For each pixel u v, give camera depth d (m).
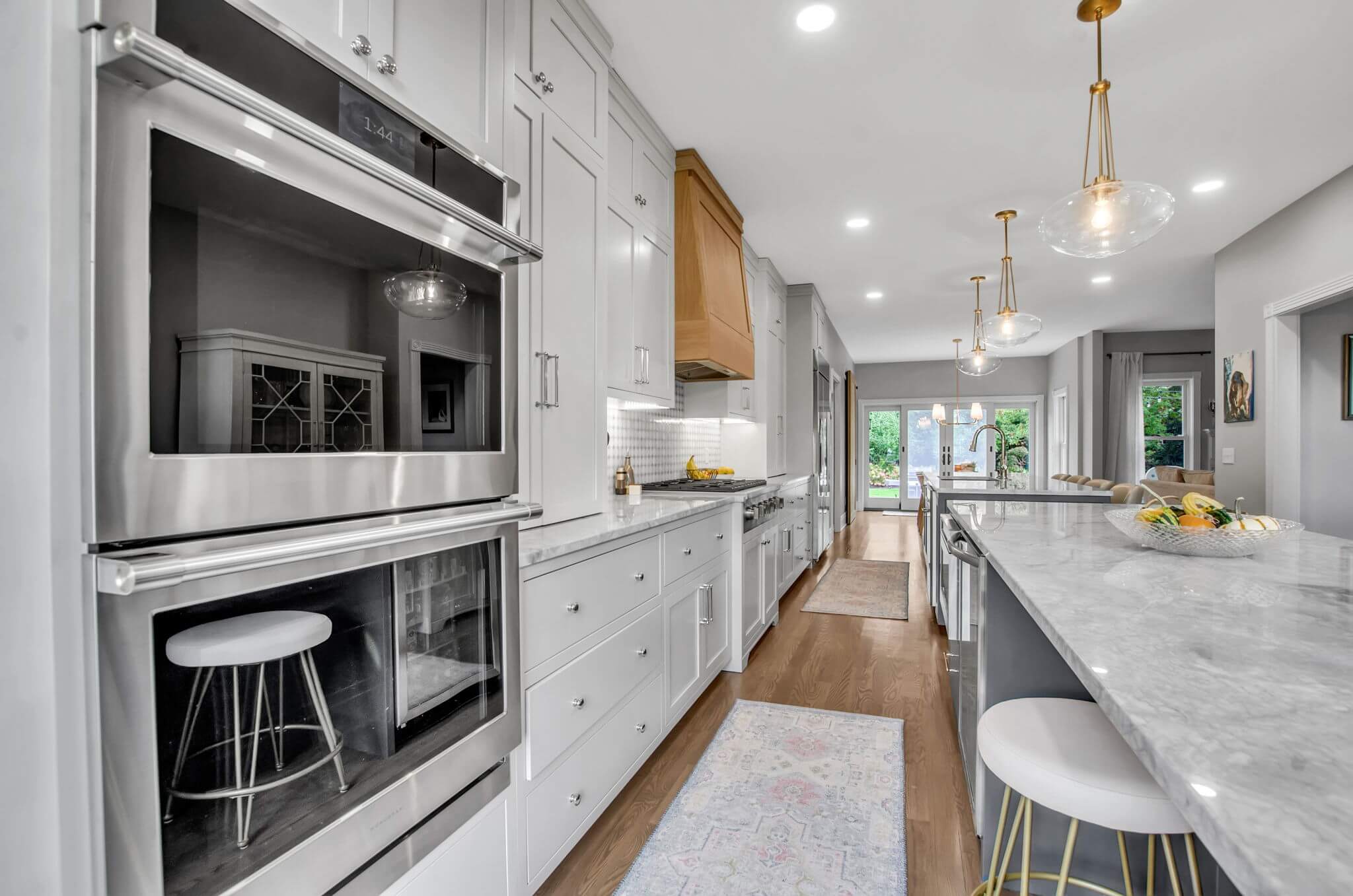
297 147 0.92
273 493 0.90
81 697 0.71
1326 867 0.41
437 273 1.20
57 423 0.70
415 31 1.19
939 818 1.92
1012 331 4.30
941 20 2.20
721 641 3.08
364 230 1.04
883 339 8.70
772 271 5.09
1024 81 2.56
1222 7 2.12
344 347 1.01
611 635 1.92
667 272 3.06
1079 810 1.04
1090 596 1.13
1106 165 3.32
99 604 0.71
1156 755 0.57
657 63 2.46
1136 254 4.85
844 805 1.98
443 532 1.14
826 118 2.85
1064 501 3.74
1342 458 3.94
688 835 1.82
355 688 1.04
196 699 0.81
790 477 5.54
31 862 0.69
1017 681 1.63
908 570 5.75
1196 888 1.08
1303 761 0.55
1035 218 4.05
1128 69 2.48
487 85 1.39
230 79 0.79
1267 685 0.72
